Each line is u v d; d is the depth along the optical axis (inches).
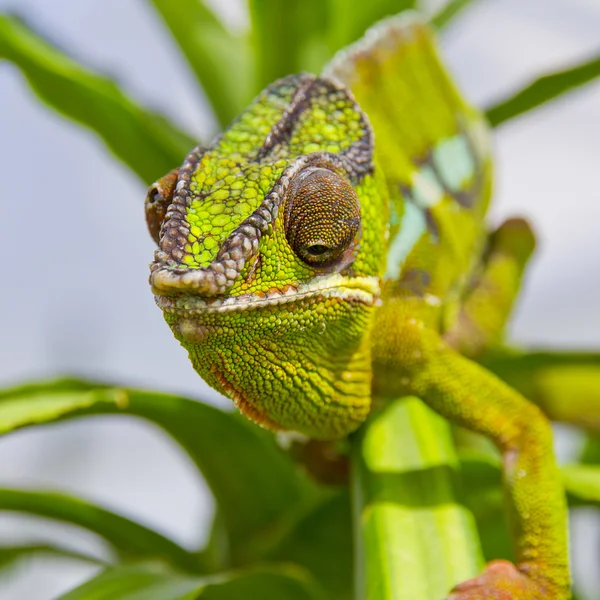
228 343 13.5
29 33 16.1
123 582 14.0
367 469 14.2
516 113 16.1
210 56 16.4
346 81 15.1
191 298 13.3
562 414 15.5
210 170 13.8
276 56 16.0
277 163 13.7
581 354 15.3
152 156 15.9
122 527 14.9
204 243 13.4
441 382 14.4
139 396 14.1
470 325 15.7
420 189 15.1
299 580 14.1
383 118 15.2
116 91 15.7
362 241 14.0
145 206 13.9
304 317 13.6
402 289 14.5
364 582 13.7
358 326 14.0
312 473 14.9
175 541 15.0
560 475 14.2
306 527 14.8
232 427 14.5
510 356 15.4
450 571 13.7
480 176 15.9
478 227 15.8
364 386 14.2
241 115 14.2
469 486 14.8
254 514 14.9
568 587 13.9
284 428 14.2
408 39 15.6
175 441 14.6
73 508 14.8
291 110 14.1
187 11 16.4
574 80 15.8
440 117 15.7
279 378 13.8
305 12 15.9
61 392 14.6
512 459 14.2
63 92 15.8
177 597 13.6
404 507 13.9
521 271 16.1
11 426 13.8
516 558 14.0
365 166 14.1
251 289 13.4
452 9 16.7
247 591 14.2
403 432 14.5
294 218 13.5
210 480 14.8
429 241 14.9
